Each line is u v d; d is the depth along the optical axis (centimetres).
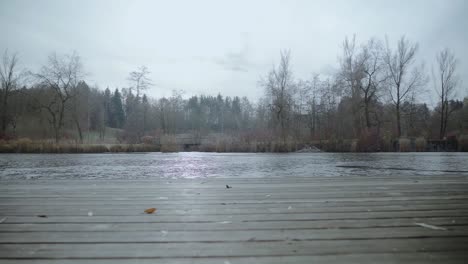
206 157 1487
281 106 2558
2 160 1301
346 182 485
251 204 321
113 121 5169
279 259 173
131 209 297
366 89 2284
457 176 561
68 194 381
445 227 231
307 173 750
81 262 169
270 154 1733
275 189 418
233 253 182
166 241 203
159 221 253
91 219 259
